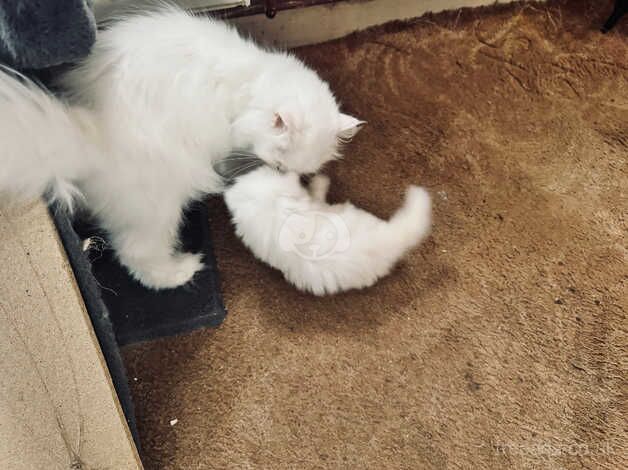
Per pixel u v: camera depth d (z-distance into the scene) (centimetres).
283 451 128
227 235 147
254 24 159
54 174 97
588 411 136
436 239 150
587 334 143
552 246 151
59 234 107
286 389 133
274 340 137
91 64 110
